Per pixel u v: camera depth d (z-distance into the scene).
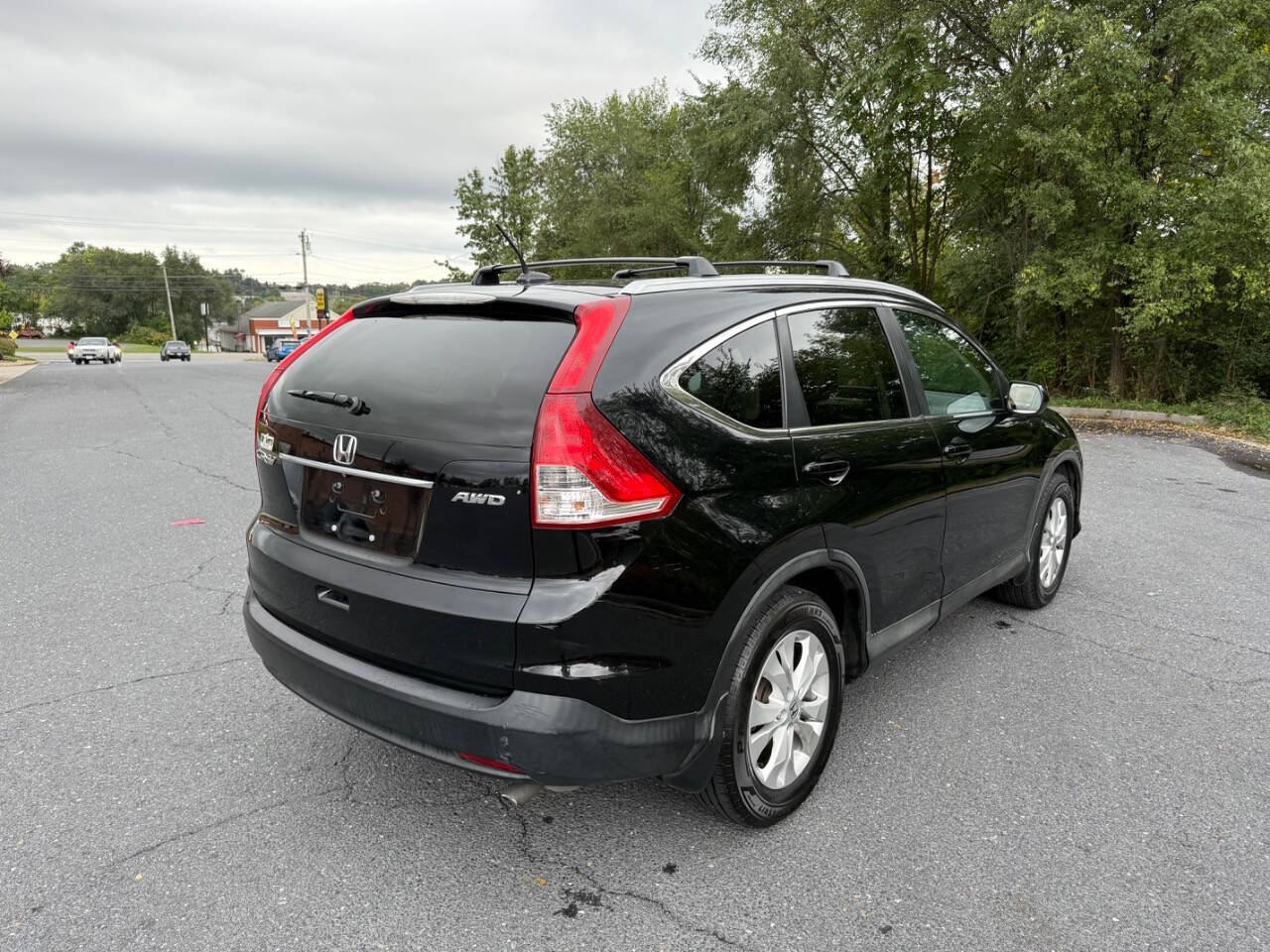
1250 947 2.13
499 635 2.08
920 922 2.21
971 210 17.17
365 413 2.43
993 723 3.32
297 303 110.38
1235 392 14.04
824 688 2.74
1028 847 2.54
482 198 39.59
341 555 2.46
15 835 2.53
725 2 18.92
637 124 31.02
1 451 9.73
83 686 3.54
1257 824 2.67
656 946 2.12
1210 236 11.96
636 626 2.13
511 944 2.12
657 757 2.22
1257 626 4.38
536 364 2.22
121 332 109.12
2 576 4.97
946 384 3.54
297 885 2.34
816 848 2.54
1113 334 15.09
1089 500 7.43
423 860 2.46
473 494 2.14
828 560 2.69
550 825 2.65
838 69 18.41
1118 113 12.50
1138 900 2.30
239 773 2.91
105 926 2.15
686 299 2.49
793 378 2.70
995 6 15.11
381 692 2.28
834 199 19.17
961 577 3.63
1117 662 3.91
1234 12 11.80
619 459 2.11
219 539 5.82
